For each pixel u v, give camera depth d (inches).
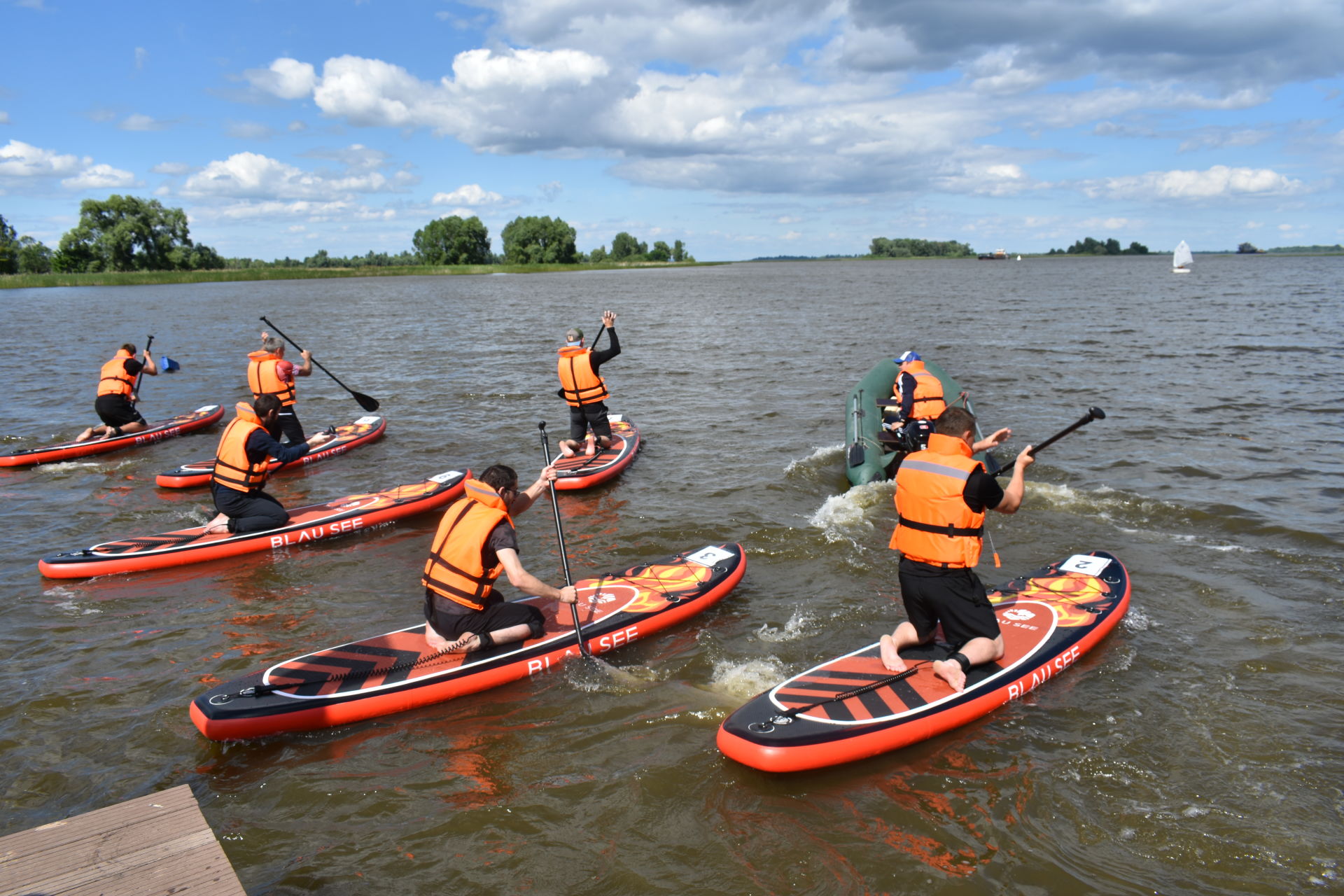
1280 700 165.2
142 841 98.7
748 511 288.4
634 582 217.5
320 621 213.2
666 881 122.0
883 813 135.7
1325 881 119.8
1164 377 508.1
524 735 161.0
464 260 4335.6
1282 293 1274.6
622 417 422.0
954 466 160.1
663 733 160.9
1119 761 147.3
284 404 359.6
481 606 180.1
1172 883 119.8
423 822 136.3
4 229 3614.7
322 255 5088.6
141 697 175.5
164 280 2834.6
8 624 211.5
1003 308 1078.4
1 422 466.9
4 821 136.9
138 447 406.9
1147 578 224.4
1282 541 246.8
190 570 249.3
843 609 213.2
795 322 938.1
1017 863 123.9
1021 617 191.0
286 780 147.9
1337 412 402.9
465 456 374.0
